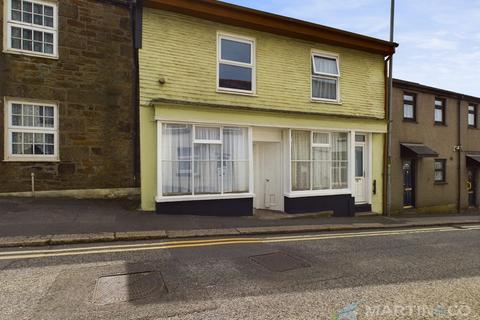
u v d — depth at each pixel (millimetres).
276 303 3742
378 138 12211
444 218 11773
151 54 8609
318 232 7828
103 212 7777
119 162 9383
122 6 9492
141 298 3752
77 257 5012
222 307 3602
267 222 8539
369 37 11320
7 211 7082
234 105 9562
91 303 3588
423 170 14414
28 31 8469
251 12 9375
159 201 8383
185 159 8836
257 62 9945
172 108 8508
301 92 10617
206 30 9258
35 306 3475
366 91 11859
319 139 11023
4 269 4422
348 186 11406
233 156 9492
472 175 16781
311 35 10469
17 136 8336
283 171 10469
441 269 5168
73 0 8891
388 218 11008
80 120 8945
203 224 7648
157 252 5449
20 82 8281
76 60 8906
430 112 14750
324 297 3951
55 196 8633
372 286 4344
